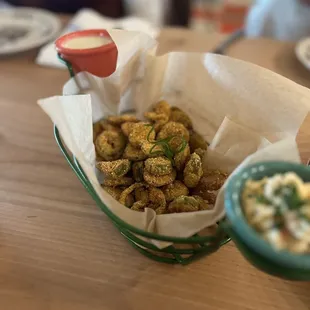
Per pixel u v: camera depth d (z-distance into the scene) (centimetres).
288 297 23
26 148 35
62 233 27
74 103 26
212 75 30
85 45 34
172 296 23
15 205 29
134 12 86
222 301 23
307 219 17
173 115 32
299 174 19
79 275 24
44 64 48
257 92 28
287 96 26
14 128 37
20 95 42
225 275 24
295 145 22
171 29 55
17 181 31
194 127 33
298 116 26
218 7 123
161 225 23
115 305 23
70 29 54
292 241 17
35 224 28
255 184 19
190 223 23
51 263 25
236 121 30
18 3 82
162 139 29
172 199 27
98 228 27
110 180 27
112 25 55
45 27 55
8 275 24
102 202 23
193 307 23
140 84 33
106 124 32
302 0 70
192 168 27
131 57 30
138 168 28
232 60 29
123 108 34
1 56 49
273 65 47
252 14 78
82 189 30
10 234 27
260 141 28
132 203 27
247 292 24
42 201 30
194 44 52
